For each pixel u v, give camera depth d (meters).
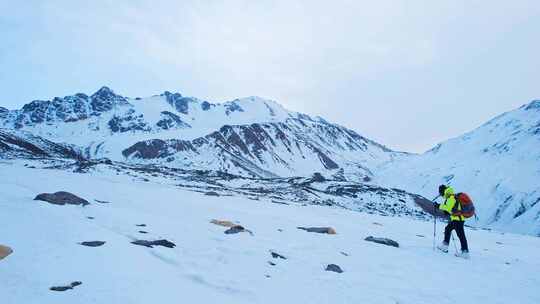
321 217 23.92
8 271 6.20
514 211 140.12
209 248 10.16
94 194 19.83
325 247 12.46
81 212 12.49
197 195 29.16
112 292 6.03
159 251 9.03
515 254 16.77
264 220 17.64
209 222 14.45
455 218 14.14
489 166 184.88
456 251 14.02
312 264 10.08
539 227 120.94
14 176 26.59
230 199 28.97
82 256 7.48
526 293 9.79
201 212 17.58
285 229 15.41
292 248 11.67
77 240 8.55
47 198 13.59
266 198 43.00
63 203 13.68
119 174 58.12
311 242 13.06
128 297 5.94
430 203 74.19
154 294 6.25
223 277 7.97
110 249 8.27
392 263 11.40
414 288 9.04
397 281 9.48
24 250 7.28
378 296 8.12
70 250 7.73
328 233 15.78
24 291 5.61
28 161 75.62
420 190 196.00
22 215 10.23
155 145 198.88
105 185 27.88
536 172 160.12
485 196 161.00
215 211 18.62
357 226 20.56
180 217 14.98
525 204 140.62
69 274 6.47
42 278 6.14
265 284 7.93
